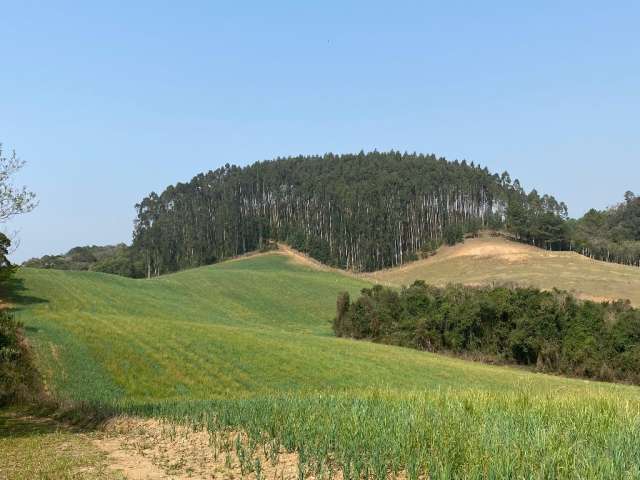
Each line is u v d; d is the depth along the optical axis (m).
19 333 36.31
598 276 103.50
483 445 8.88
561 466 7.64
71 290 68.50
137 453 12.44
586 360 52.50
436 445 9.53
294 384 36.38
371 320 67.62
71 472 10.66
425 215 177.50
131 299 71.50
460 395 14.96
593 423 10.30
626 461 7.79
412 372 42.94
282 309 86.06
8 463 11.66
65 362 33.66
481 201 186.75
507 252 135.38
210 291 91.75
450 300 65.19
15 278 68.44
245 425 14.00
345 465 9.77
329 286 103.06
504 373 46.09
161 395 31.20
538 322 56.31
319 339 55.03
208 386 33.94
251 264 139.38
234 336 48.12
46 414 19.45
